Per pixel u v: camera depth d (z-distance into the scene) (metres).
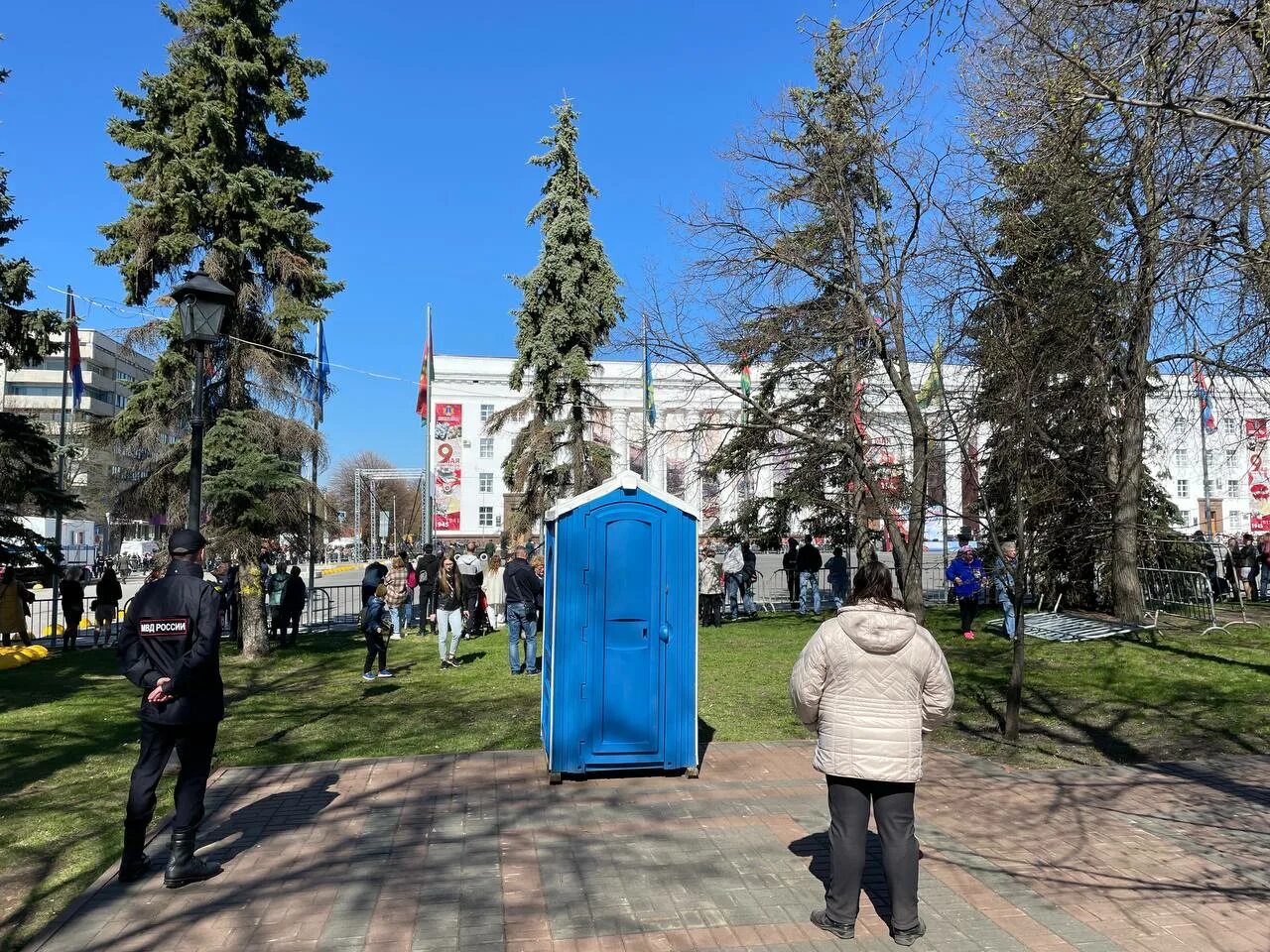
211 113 15.21
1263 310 8.27
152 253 15.51
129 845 4.94
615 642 6.93
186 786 4.96
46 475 17.22
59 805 6.55
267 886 4.86
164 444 16.20
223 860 5.28
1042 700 10.12
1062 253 10.12
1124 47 6.90
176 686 4.83
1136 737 8.44
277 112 16.48
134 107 15.97
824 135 15.39
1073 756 7.83
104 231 15.71
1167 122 6.96
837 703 4.20
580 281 22.31
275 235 16.23
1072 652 13.23
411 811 6.18
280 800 6.50
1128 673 11.41
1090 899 4.62
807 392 20.17
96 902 4.66
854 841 4.20
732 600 20.67
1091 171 8.17
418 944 4.13
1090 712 9.48
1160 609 16.55
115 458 16.78
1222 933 4.21
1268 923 4.32
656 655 6.96
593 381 28.25
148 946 4.14
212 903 4.63
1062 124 7.90
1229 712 9.20
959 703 10.12
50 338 17.30
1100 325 9.73
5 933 4.35
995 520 10.23
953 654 13.64
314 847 5.48
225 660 14.87
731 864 5.15
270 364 15.85
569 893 4.71
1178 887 4.77
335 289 17.02
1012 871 5.04
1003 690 10.73
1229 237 7.45
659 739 6.94
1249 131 6.19
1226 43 6.09
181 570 5.14
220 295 7.91
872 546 19.53
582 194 22.23
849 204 15.71
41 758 8.12
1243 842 5.48
